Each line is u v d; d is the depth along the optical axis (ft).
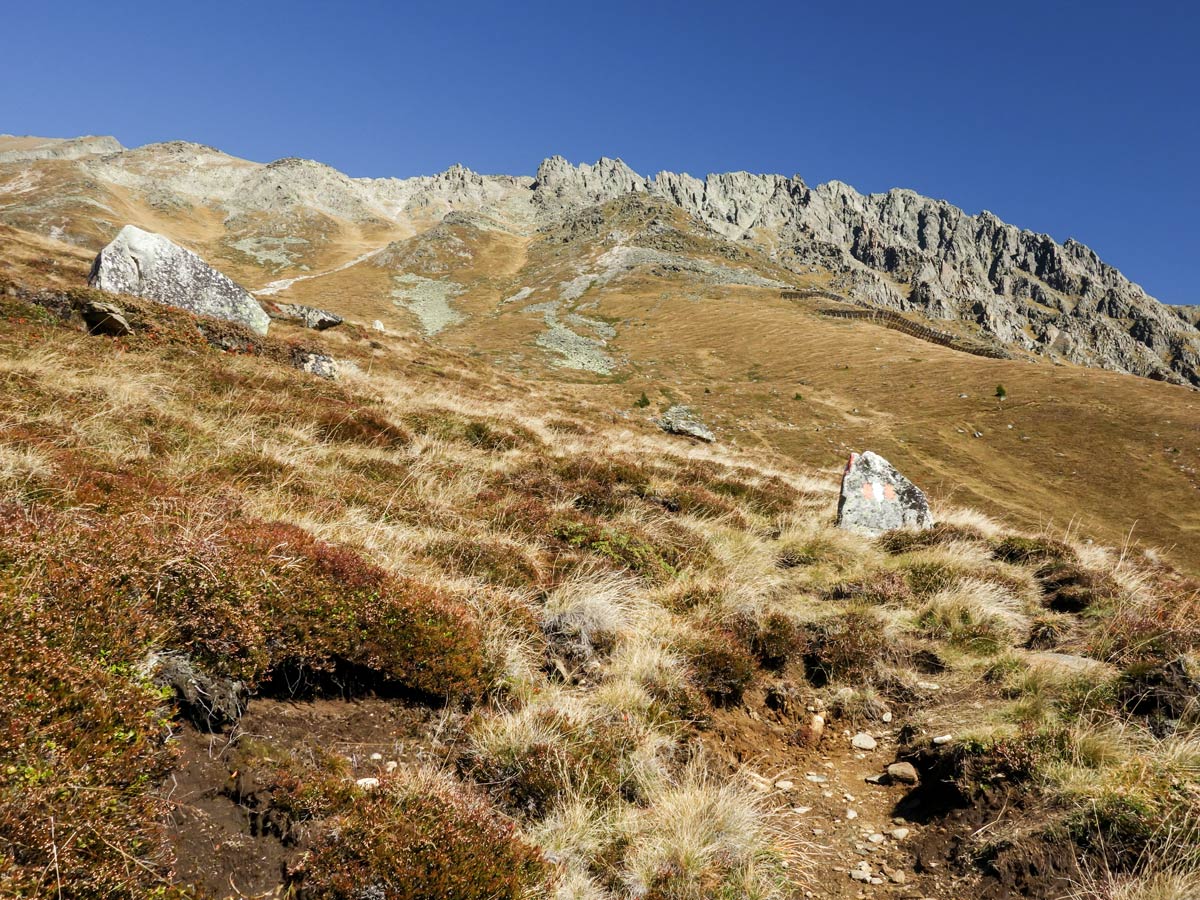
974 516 45.24
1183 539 169.07
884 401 282.97
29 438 23.43
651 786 15.42
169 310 58.85
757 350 382.83
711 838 13.85
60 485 19.12
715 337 415.85
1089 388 264.72
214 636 13.79
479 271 655.35
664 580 28.68
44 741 9.29
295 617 15.34
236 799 11.53
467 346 389.19
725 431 245.65
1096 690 18.48
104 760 9.68
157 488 21.56
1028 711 18.04
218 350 56.18
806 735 20.02
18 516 14.56
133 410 31.83
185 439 30.50
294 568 16.79
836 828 15.69
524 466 43.52
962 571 30.86
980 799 15.15
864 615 25.96
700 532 35.60
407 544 25.14
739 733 19.65
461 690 16.83
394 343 134.72
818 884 13.65
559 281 601.21
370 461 36.60
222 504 20.85
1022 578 31.19
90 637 11.82
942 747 17.42
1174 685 17.70
